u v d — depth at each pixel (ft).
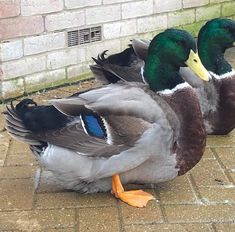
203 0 6.26
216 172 3.78
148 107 3.23
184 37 3.42
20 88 5.03
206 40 4.27
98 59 4.34
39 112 3.32
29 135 3.31
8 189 3.55
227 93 4.20
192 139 3.33
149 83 3.45
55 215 3.27
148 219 3.23
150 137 3.20
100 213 3.29
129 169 3.30
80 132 3.22
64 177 3.34
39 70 5.12
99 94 3.26
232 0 6.57
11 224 3.19
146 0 5.71
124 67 4.17
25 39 4.96
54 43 5.16
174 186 3.59
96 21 5.39
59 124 3.26
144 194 3.45
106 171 3.27
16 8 4.83
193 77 4.17
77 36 5.30
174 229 3.14
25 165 3.87
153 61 3.42
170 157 3.30
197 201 3.42
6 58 4.88
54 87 5.26
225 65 4.22
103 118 3.20
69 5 5.16
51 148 3.28
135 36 5.74
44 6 4.99
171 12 5.98
